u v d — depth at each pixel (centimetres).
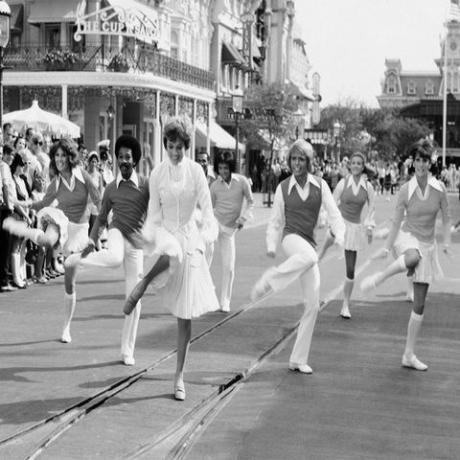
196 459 741
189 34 5888
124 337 1077
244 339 1257
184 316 920
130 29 4222
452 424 864
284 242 1070
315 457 755
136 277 1086
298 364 1071
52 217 1252
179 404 902
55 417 836
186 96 4778
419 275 1088
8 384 962
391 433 830
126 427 817
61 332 1272
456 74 18862
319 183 1077
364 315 1506
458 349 1235
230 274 1512
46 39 4512
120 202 1077
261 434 815
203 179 955
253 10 8069
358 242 1472
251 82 8000
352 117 11625
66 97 4159
